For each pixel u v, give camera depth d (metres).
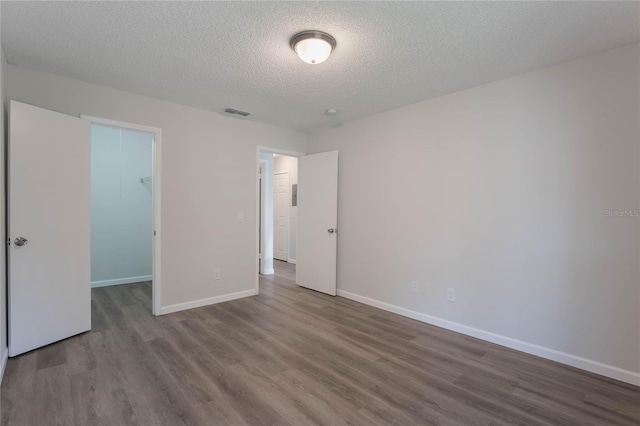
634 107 2.17
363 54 2.36
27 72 2.65
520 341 2.68
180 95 3.24
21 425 1.70
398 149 3.57
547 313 2.54
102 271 4.67
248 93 3.16
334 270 4.25
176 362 2.40
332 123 4.22
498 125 2.80
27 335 2.48
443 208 3.17
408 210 3.47
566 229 2.45
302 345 2.74
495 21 1.94
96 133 4.60
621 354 2.23
